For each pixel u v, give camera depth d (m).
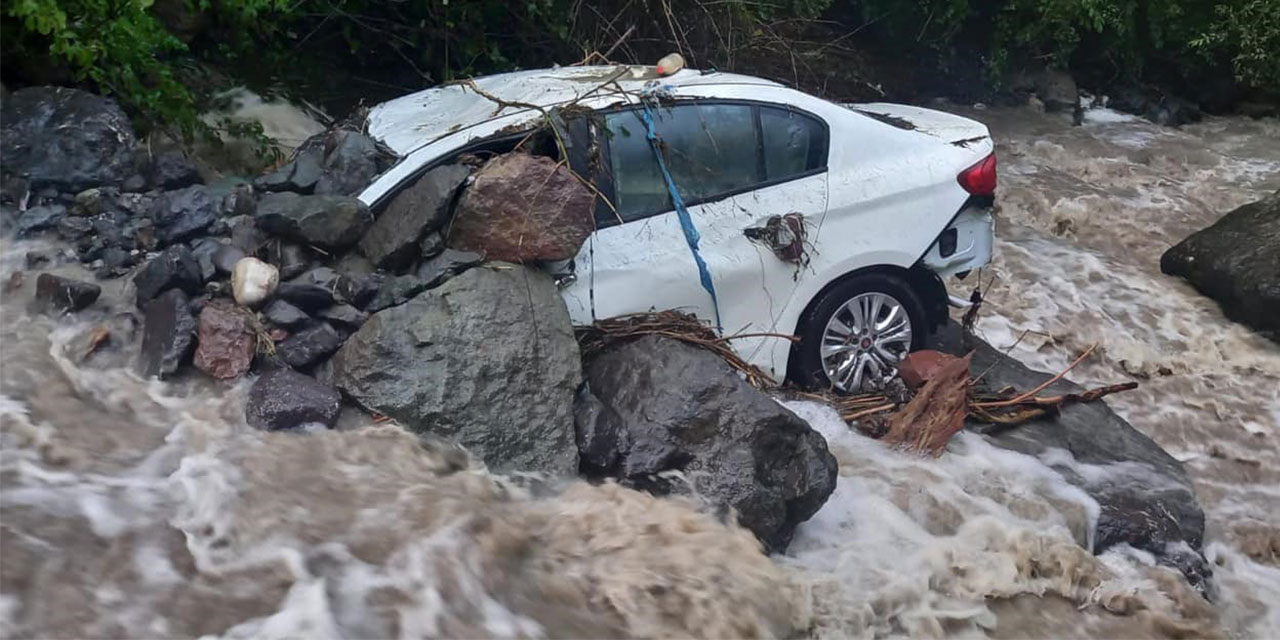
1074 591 5.68
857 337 6.80
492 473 5.23
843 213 6.62
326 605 4.09
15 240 5.97
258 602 4.07
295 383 5.22
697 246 6.23
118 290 5.74
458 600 4.29
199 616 3.96
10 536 4.12
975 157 7.10
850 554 5.53
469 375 5.32
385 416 5.23
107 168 6.34
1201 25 16.91
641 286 6.08
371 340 5.31
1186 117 17.05
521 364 5.41
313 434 5.11
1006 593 5.55
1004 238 10.86
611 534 4.95
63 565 4.05
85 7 7.05
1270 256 9.62
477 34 9.80
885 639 5.09
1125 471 6.79
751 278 6.36
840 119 6.75
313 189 6.07
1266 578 6.65
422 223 5.62
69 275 5.80
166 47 7.61
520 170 5.71
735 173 6.44
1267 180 14.05
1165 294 10.03
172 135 7.49
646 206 6.20
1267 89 17.17
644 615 4.54
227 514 4.49
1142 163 14.24
